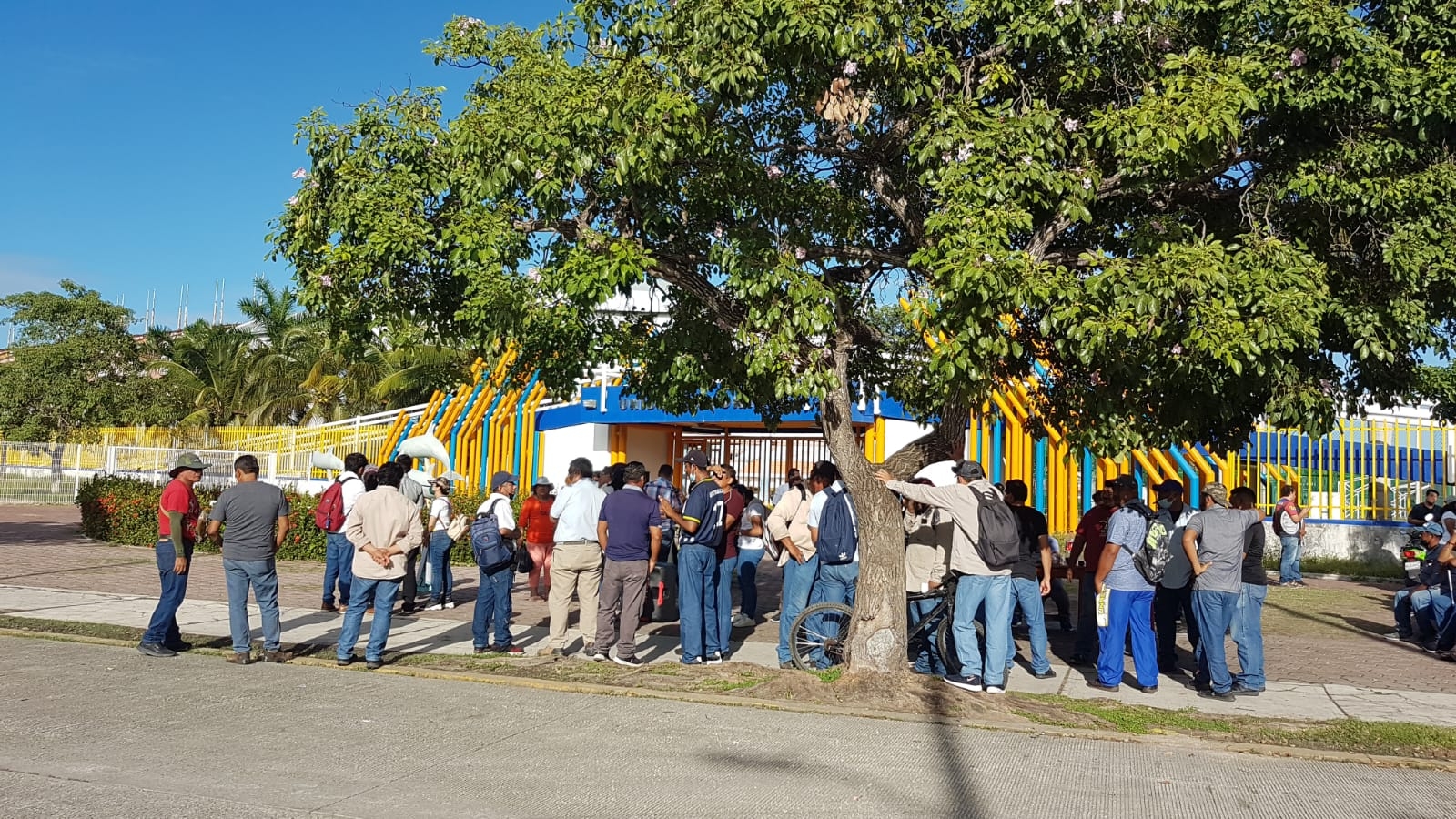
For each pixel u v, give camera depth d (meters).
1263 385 7.34
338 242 7.92
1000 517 8.18
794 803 5.35
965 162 6.98
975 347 6.66
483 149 7.38
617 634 10.09
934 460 8.76
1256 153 7.55
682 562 9.32
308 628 10.83
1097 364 7.18
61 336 34.38
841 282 9.09
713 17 6.94
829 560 9.12
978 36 8.11
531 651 9.77
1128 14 7.34
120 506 18.86
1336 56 6.87
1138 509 8.62
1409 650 10.75
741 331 7.46
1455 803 5.66
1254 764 6.35
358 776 5.65
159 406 33.81
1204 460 16.78
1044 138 7.23
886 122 8.09
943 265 6.58
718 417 20.50
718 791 5.52
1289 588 15.59
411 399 34.22
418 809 5.13
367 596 8.92
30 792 5.22
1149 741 6.86
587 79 7.60
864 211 8.58
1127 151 6.92
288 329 38.59
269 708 7.23
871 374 9.99
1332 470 18.05
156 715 6.91
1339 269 7.31
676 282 8.39
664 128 7.18
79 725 6.59
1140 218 8.02
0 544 18.20
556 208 7.62
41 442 31.98
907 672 8.13
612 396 21.78
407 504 9.02
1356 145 6.96
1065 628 11.75
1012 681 8.88
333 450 26.75
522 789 5.49
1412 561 11.24
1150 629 8.55
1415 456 18.14
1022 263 6.57
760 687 8.07
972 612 8.24
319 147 7.96
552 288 7.54
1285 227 7.50
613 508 9.22
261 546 8.97
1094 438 7.71
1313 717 7.65
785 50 7.04
